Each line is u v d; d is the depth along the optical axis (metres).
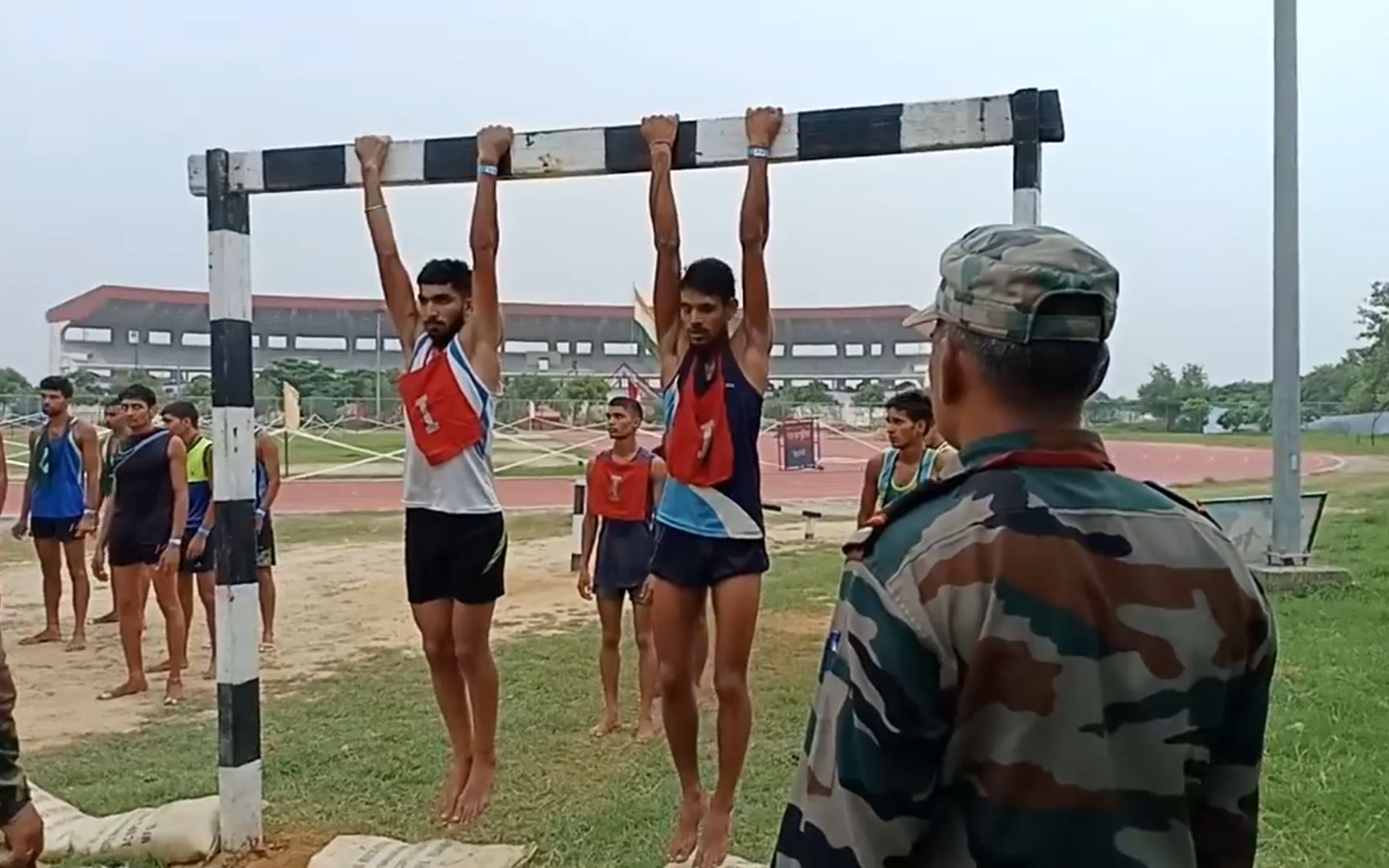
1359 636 8.34
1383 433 44.34
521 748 6.28
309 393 49.25
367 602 11.32
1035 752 1.44
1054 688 1.44
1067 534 1.49
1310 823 4.88
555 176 4.17
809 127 3.89
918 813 1.46
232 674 4.77
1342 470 28.58
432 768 5.96
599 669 8.08
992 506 1.52
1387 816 4.93
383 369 64.50
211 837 4.82
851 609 1.55
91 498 9.47
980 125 3.79
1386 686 6.90
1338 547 13.05
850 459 34.34
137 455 7.72
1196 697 1.50
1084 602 1.46
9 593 11.97
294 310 66.19
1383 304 44.69
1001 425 1.61
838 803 1.49
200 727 7.05
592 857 4.78
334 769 5.96
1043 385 1.58
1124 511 1.54
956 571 1.48
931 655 1.46
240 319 4.71
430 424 4.07
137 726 7.10
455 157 4.30
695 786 3.80
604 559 6.55
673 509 3.70
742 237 3.80
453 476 4.07
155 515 7.76
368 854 4.71
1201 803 1.61
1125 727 1.47
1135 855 1.45
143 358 67.62
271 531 9.12
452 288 4.08
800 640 8.98
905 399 5.78
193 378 63.50
